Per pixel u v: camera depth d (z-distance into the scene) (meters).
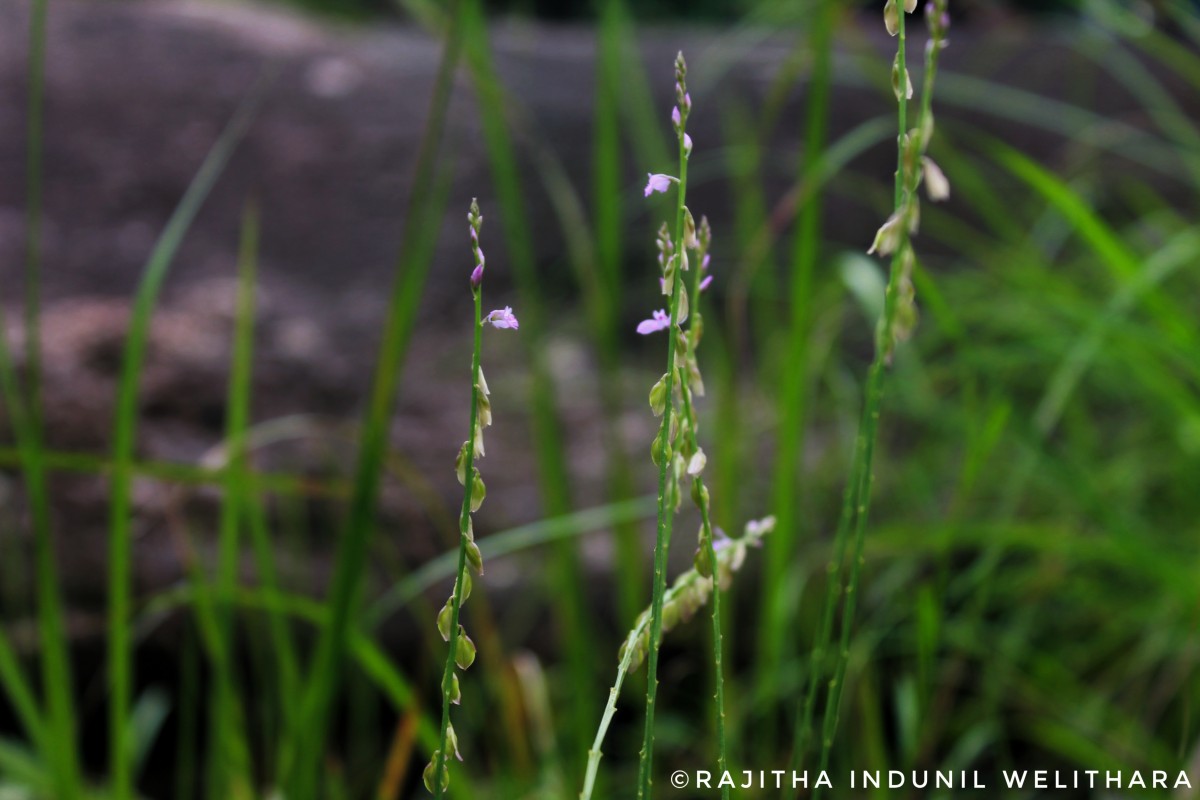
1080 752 1.29
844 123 2.71
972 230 2.44
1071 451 1.64
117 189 2.45
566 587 1.21
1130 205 2.49
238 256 2.33
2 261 2.17
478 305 0.43
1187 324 1.23
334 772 1.20
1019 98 2.67
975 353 1.19
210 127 2.63
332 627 0.93
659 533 0.45
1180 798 0.99
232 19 2.98
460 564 0.43
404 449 1.83
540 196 2.49
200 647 1.53
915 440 1.81
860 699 1.26
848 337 2.12
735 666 1.52
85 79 2.71
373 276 2.31
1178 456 1.62
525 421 1.92
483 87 1.18
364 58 2.84
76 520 1.62
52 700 0.98
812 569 1.50
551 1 4.77
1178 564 1.23
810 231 1.13
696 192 2.53
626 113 2.53
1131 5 1.62
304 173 2.53
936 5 0.44
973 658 1.49
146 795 1.59
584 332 2.20
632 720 1.53
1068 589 1.53
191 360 1.94
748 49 2.93
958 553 1.50
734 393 1.27
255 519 1.08
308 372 1.99
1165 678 1.41
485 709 1.46
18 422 0.99
